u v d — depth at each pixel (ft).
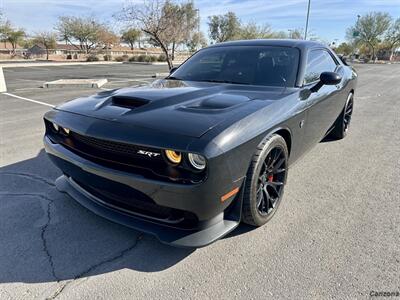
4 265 6.89
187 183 6.05
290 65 10.28
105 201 7.70
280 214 9.01
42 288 6.29
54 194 9.95
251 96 8.44
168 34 46.24
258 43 11.79
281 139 8.20
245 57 11.10
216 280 6.53
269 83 9.84
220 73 10.84
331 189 10.57
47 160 12.78
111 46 193.57
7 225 8.30
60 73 63.36
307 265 6.93
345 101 15.03
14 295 6.10
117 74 59.93
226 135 6.22
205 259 7.16
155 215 6.98
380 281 6.44
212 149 5.86
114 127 6.70
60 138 8.12
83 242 7.70
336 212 9.11
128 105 7.73
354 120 20.45
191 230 6.77
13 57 148.36
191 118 6.61
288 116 8.29
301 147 10.09
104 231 8.13
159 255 7.29
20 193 9.98
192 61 12.25
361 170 12.15
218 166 5.99
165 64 103.14
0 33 164.35
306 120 9.73
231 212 7.30
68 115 7.88
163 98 7.81
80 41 180.75
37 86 38.81
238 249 7.48
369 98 29.89
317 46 12.35
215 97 8.10
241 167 6.74
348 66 16.25
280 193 8.86
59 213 8.89
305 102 9.39
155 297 6.10
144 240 7.80
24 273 6.68
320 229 8.28
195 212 6.27
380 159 13.32
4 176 11.21
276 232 8.14
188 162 5.94
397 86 40.98
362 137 16.55
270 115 7.60
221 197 6.38
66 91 33.35
